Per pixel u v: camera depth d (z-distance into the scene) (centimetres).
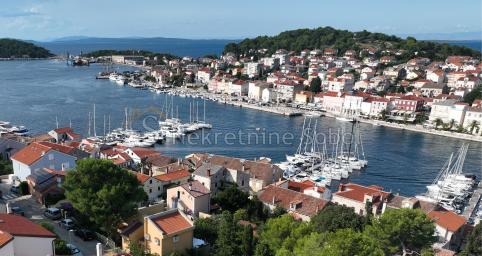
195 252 5381
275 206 8331
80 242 5603
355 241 4291
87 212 5728
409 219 5522
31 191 7519
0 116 19475
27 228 4506
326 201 8175
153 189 8650
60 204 6756
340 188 9738
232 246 5272
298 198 8394
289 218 5600
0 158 9925
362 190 9269
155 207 6322
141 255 5031
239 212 7212
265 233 5494
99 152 12294
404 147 17175
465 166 14800
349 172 13425
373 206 8519
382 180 12962
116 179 5912
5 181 8356
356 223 6144
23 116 19638
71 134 14525
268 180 10469
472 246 6862
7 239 3956
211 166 9581
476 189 12344
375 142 17938
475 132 19725
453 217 8119
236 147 16262
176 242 5294
